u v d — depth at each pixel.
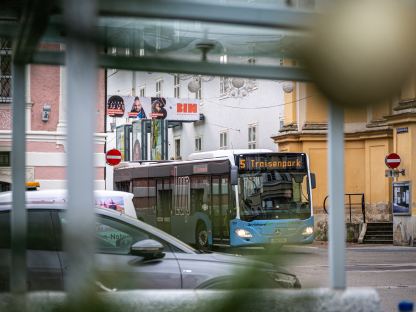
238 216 60.00
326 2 5.39
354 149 87.25
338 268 6.95
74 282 5.05
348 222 84.94
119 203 36.94
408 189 75.00
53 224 16.47
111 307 5.18
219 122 105.62
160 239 18.14
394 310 29.48
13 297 6.19
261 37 7.10
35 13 6.13
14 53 7.95
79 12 5.03
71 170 5.21
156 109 97.25
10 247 7.50
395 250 68.94
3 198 18.45
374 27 5.29
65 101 5.40
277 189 60.78
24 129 8.28
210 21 5.84
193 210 66.88
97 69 5.34
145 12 5.64
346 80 5.35
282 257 5.43
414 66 5.30
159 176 74.19
